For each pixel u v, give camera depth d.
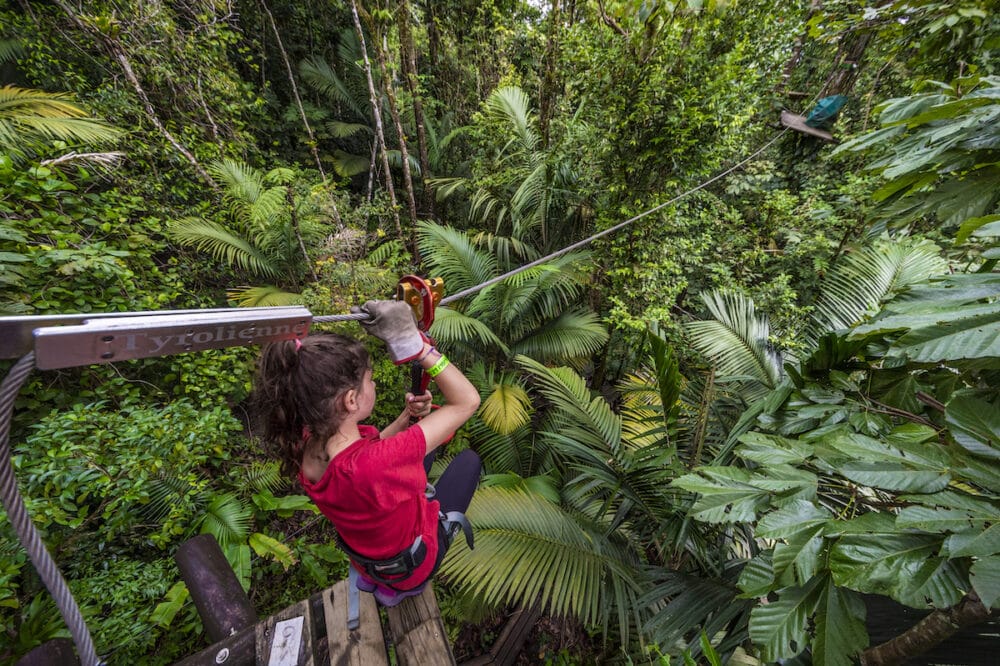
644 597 2.38
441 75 8.20
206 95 5.27
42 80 4.67
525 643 3.28
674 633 2.13
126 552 2.58
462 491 1.61
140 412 2.60
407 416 1.25
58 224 3.15
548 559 2.59
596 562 2.66
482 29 7.37
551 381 3.54
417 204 8.18
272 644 1.31
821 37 2.87
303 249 4.87
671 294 4.38
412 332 0.94
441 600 3.22
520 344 5.14
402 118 7.74
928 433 1.15
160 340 0.55
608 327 5.21
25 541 0.53
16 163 3.26
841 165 5.75
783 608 1.12
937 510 0.89
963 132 1.07
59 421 2.30
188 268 4.43
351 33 7.73
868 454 1.07
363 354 0.96
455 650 3.21
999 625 1.58
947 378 1.30
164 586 2.38
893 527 0.96
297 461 1.01
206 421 2.76
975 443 0.96
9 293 2.62
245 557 2.69
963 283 1.01
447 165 8.17
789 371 1.60
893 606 1.97
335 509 0.96
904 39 2.51
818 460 1.22
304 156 7.56
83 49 4.72
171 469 2.62
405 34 5.43
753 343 3.38
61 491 2.23
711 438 2.83
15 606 1.88
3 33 4.30
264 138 7.19
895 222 1.27
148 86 4.97
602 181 4.48
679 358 4.31
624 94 3.72
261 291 4.41
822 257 5.04
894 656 1.61
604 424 3.24
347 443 0.98
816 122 5.72
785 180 6.53
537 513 2.88
